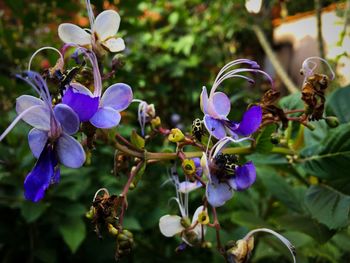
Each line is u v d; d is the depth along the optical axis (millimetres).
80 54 114
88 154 97
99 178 237
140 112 125
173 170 119
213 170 97
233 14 435
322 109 113
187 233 110
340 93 146
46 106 90
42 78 90
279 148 141
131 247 99
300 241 158
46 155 89
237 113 199
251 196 216
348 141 129
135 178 108
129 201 243
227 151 119
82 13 279
